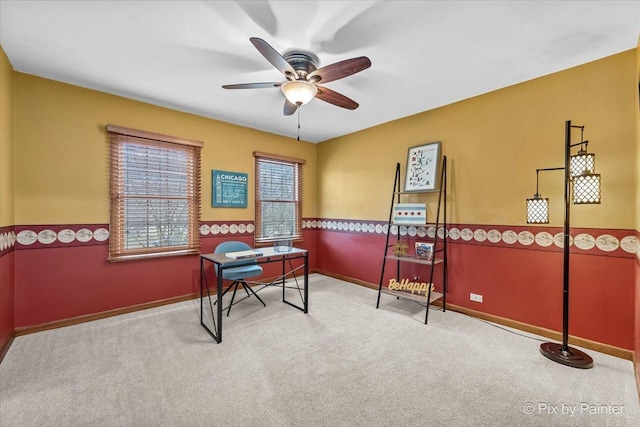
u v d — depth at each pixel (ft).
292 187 15.64
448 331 8.79
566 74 8.04
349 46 7.00
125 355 7.26
